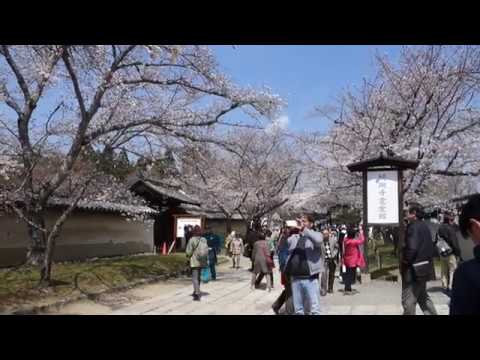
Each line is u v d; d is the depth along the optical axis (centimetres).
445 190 2530
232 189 4262
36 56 1325
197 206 3900
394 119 2141
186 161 1875
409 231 760
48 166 1653
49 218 1945
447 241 1189
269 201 4678
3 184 1503
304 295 851
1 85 1311
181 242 3269
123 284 1516
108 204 2305
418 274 749
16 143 1535
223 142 1723
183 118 1591
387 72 2184
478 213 253
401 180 1414
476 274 245
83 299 1241
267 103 1586
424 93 2041
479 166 2038
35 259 1484
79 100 1309
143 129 1584
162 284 1683
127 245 2652
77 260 2100
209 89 1545
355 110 2386
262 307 1174
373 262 2236
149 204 3103
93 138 1399
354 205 2795
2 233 1675
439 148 1902
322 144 2466
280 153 4547
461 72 1970
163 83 1479
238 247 2516
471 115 2009
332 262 1355
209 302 1277
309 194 2844
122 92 1444
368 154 2200
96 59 1311
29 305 1084
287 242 892
